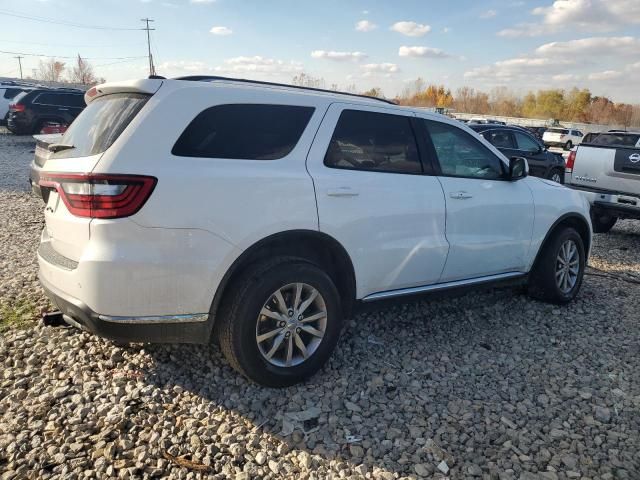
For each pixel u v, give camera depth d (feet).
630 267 22.26
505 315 15.79
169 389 10.61
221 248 9.66
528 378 11.95
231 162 9.96
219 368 11.48
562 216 16.40
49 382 10.63
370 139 12.09
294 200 10.44
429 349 13.19
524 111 330.54
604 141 27.48
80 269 9.07
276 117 10.80
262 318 10.46
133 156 9.07
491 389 11.37
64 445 8.76
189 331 9.83
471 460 9.04
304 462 8.73
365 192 11.54
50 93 58.85
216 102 10.08
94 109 10.93
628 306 17.08
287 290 10.68
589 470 8.89
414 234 12.56
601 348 13.74
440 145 13.56
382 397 10.82
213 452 8.85
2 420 9.36
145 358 11.70
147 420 9.59
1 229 22.94
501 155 15.08
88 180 8.96
